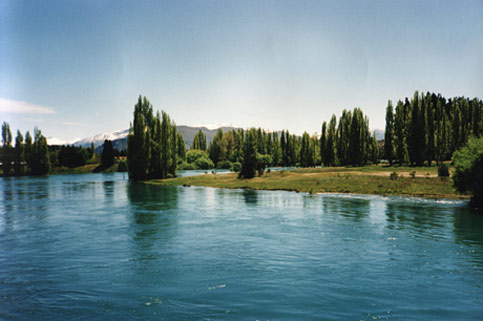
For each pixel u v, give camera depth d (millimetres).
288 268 13617
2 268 13953
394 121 94750
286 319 9250
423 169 68438
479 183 29328
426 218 24641
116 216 26703
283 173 68875
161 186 60719
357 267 13641
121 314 9688
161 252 16156
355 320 9141
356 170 73750
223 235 19625
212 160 161250
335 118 107625
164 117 77812
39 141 121438
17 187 61531
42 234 20312
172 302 10484
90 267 13984
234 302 10414
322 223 23031
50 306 10273
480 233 19594
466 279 12203
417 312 9602
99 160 151750
